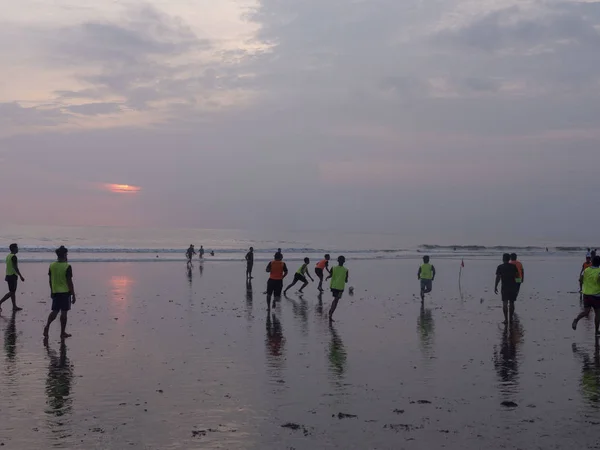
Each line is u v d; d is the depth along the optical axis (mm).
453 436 7125
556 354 12227
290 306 20406
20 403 8289
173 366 10742
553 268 46688
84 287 26062
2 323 15477
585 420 7789
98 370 10352
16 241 84062
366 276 35906
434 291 26703
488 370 10711
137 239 102062
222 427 7379
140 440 6863
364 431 7281
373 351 12414
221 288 26812
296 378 9977
